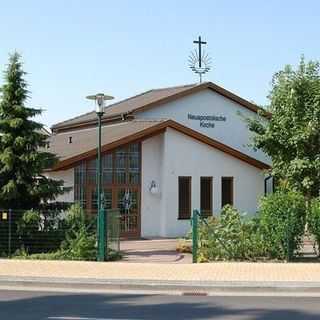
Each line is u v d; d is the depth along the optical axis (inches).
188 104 1403.8
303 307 471.2
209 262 738.8
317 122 1051.3
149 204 1195.9
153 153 1204.5
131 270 658.2
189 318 420.5
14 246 804.6
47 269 663.8
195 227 754.8
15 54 842.2
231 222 773.3
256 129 1129.4
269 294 550.9
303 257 757.9
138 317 425.1
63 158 1095.0
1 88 838.5
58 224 812.0
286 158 1090.1
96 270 658.2
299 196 767.1
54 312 445.7
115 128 1309.1
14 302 495.8
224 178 1259.8
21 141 819.4
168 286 575.8
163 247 978.1
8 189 811.4
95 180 1142.3
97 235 781.9
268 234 752.3
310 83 1074.1
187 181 1227.2
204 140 1231.5
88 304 486.0
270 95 1112.2
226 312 446.9
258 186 1285.7
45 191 832.3
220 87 1416.1
